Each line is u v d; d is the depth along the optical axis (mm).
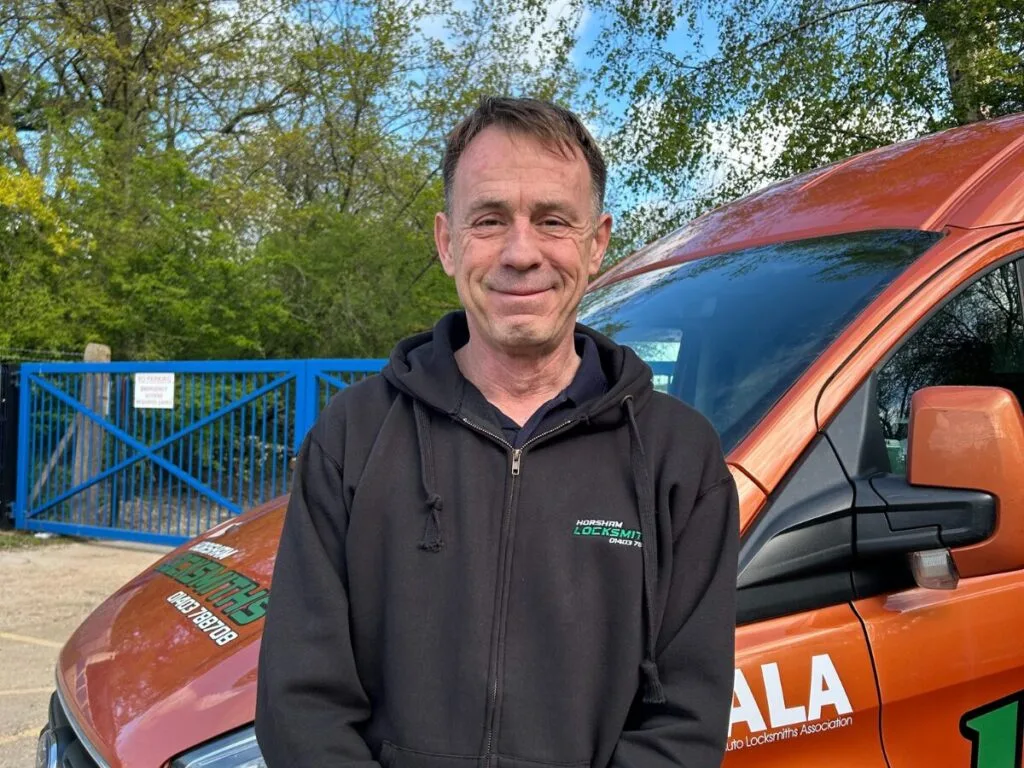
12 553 8344
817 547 1787
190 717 1663
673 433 1529
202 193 13555
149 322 12250
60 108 16516
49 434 9281
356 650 1456
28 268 11781
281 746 1346
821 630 1761
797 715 1700
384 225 16375
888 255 2240
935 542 1825
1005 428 1761
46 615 6090
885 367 2012
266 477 7820
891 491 1828
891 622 1824
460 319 1745
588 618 1399
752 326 2246
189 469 8273
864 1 11070
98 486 8914
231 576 2250
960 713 1883
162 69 16750
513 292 1537
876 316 2047
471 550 1423
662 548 1469
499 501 1463
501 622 1393
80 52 16500
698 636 1426
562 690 1364
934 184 2443
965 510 1815
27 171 12188
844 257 2322
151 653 1956
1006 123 2705
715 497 1501
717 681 1408
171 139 17438
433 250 16406
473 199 1548
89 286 12164
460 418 1495
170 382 8344
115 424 8820
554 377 1604
